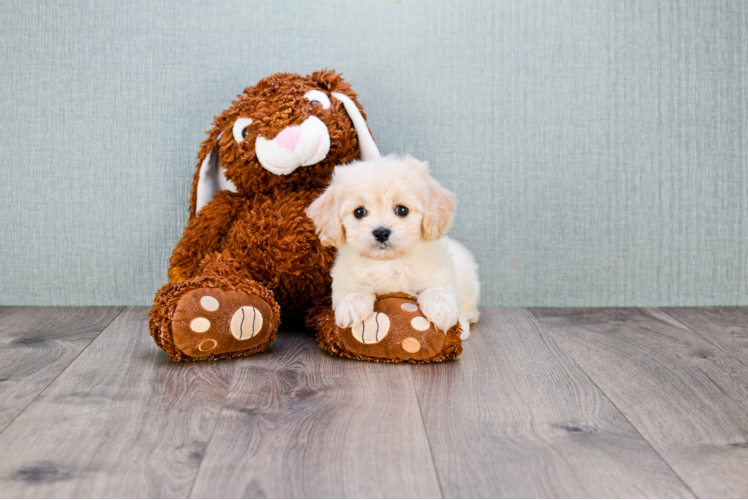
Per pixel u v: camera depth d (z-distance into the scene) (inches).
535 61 76.5
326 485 35.2
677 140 78.2
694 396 49.0
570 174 77.9
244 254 64.4
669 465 37.7
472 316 69.0
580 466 37.4
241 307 56.6
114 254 77.8
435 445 40.1
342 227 56.9
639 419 44.5
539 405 46.9
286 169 63.3
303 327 69.7
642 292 80.0
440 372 54.3
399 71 76.0
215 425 42.9
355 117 66.8
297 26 75.3
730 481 35.8
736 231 79.9
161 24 74.9
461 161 77.2
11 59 75.1
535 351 60.5
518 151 77.3
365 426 42.8
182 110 75.9
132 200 77.0
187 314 55.0
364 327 56.2
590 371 54.7
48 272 78.0
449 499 33.9
